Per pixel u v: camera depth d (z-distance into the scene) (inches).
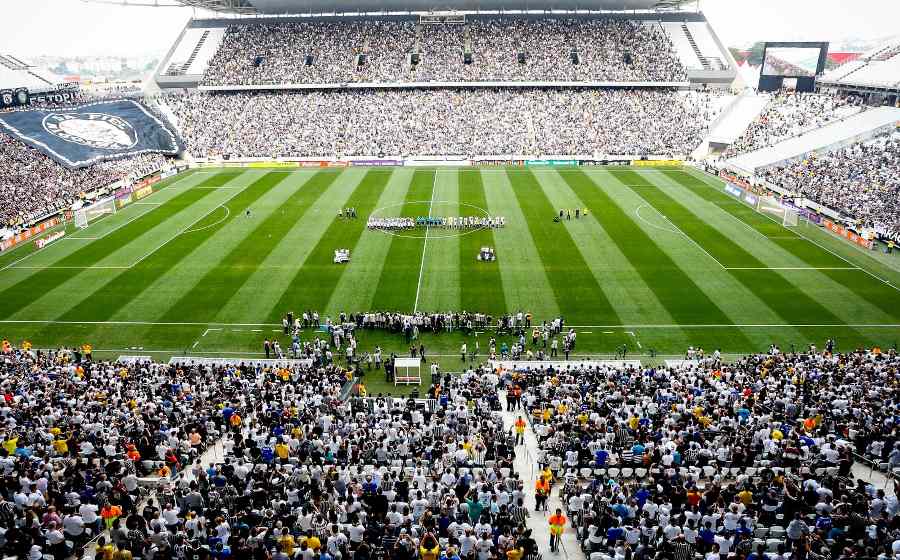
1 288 2100.1
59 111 3757.4
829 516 815.7
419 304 1973.4
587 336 1786.4
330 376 1476.4
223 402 1230.9
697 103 4384.8
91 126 3730.3
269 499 871.1
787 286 2080.5
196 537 778.8
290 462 996.6
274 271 2228.1
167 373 1444.4
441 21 4901.6
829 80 4392.2
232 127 4242.1
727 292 2039.9
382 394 1521.9
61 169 3238.2
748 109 4301.2
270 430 1078.4
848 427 1082.1
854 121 3695.9
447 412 1203.9
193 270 2241.6
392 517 805.9
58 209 2915.8
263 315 1913.1
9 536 747.4
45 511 825.5
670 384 1334.9
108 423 1103.0
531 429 1209.4
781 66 4778.5
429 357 1711.4
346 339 1790.1
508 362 1631.4
